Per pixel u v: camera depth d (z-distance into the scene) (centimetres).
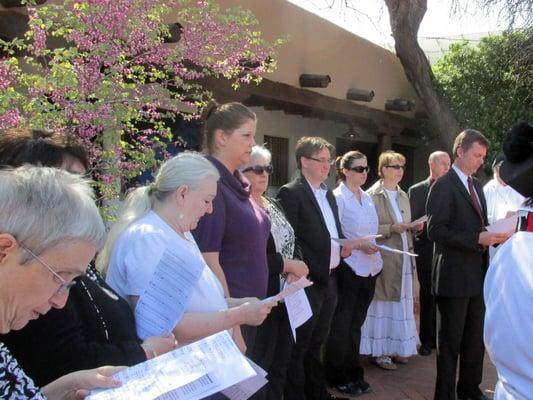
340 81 1067
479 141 398
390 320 520
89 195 138
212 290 231
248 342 307
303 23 942
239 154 288
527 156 189
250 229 279
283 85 893
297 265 333
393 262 513
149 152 354
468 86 1227
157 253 209
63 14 378
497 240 379
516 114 1182
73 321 167
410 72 1092
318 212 392
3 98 295
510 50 1164
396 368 526
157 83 393
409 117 1358
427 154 1574
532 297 162
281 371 342
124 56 358
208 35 391
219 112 290
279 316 333
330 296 423
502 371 172
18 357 158
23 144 181
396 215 526
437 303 408
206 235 263
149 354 186
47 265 127
